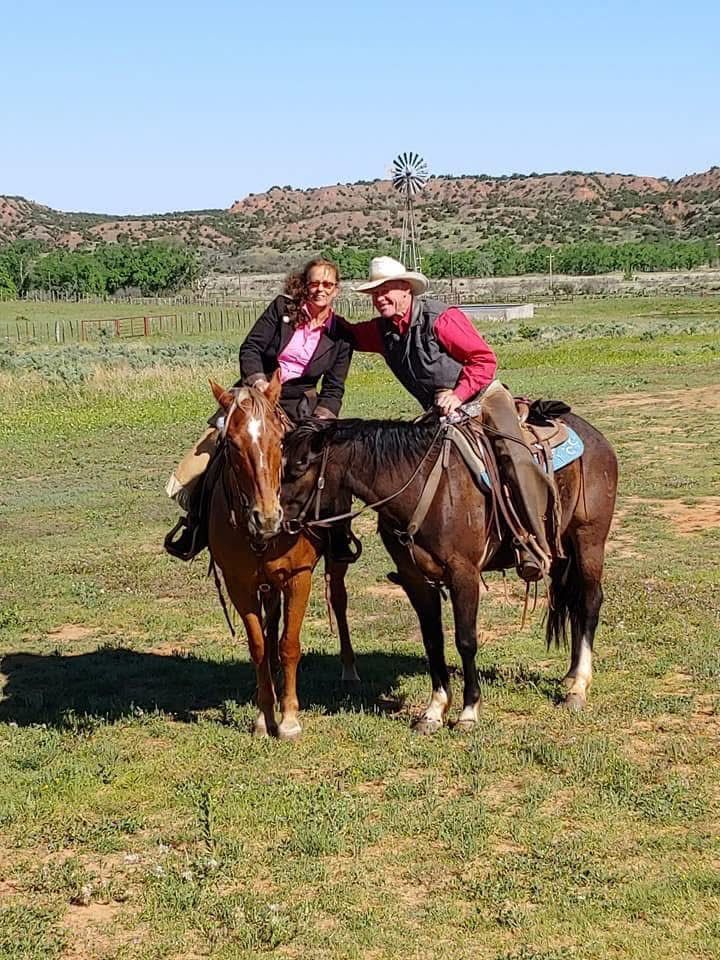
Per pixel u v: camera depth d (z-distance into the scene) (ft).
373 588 36.47
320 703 25.25
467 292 349.00
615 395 92.17
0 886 17.19
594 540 24.81
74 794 20.35
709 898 16.19
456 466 21.74
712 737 22.48
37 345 153.17
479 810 19.15
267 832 18.71
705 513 46.60
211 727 23.61
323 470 21.52
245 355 22.82
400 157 283.79
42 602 35.50
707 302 261.24
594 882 16.67
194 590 36.60
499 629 31.50
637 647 28.73
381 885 16.78
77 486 57.88
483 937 15.34
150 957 15.11
